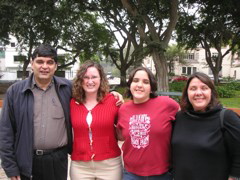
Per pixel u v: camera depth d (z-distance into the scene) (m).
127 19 19.80
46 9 15.98
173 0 14.95
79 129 3.19
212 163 2.56
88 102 3.29
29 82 3.12
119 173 3.32
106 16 21.42
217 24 25.25
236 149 2.52
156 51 15.02
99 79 3.25
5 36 20.70
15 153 3.08
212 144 2.55
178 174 2.71
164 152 2.96
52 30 20.09
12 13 16.22
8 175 3.01
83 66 3.26
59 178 3.16
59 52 34.47
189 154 2.62
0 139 3.03
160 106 3.01
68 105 3.25
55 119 3.12
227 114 2.59
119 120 3.18
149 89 3.07
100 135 3.19
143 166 2.97
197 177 2.58
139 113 3.04
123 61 28.70
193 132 2.67
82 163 3.24
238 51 35.88
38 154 3.06
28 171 3.01
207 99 2.73
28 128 3.02
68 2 18.92
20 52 23.67
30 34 19.28
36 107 3.08
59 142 3.12
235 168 2.54
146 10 14.92
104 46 28.88
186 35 28.98
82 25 26.44
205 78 2.75
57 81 3.24
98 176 3.25
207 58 31.03
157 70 15.44
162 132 2.92
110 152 3.25
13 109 3.07
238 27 26.86
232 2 20.78
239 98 16.72
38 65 3.05
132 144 3.01
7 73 46.31
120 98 3.33
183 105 2.87
